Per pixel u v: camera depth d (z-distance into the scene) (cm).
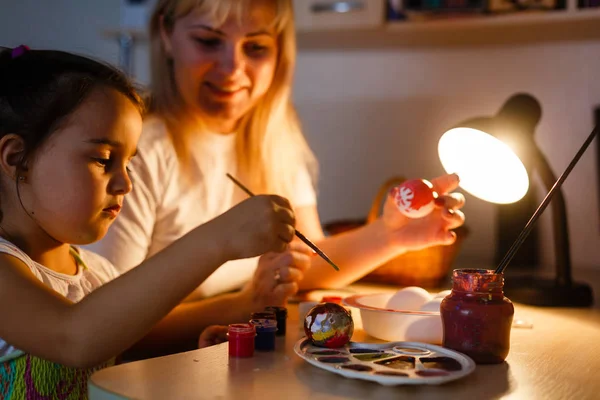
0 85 104
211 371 87
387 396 81
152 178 145
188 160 150
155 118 150
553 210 143
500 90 199
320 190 218
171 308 96
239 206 100
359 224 167
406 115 208
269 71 152
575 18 165
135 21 213
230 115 150
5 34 251
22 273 97
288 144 167
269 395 80
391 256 143
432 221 137
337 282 146
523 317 123
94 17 241
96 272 122
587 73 190
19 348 95
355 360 89
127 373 85
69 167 100
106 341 93
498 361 93
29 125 101
